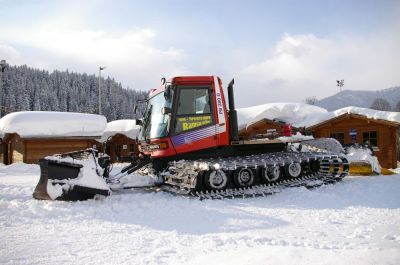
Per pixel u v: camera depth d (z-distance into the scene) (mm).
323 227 5766
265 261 3672
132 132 30141
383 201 8016
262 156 9828
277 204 7898
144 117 10586
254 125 21672
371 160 12781
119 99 103062
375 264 3348
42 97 96938
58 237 5262
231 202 8125
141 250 4586
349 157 12703
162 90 9750
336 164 10711
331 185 10023
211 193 8664
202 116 9422
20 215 6641
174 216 6707
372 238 4961
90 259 4211
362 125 20000
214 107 9539
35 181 14836
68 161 7980
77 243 4930
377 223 5941
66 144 26547
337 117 20109
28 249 4629
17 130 25328
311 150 10922
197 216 6691
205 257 4121
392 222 6012
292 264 3525
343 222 6090
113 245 4828
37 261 4137
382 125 19422
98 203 7773
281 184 9617
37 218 6527
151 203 7770
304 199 8438
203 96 9531
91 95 106812
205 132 9406
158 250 4504
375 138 19656
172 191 9125
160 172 9570
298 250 4031
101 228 5832
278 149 10500
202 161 8906
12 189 10375
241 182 9180
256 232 5500
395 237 4961
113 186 9039
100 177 8188
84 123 26797
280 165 9570
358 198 8445
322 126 20766
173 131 9133
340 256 3695
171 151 9117
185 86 9320
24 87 92938
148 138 9969
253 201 8266
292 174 9992
